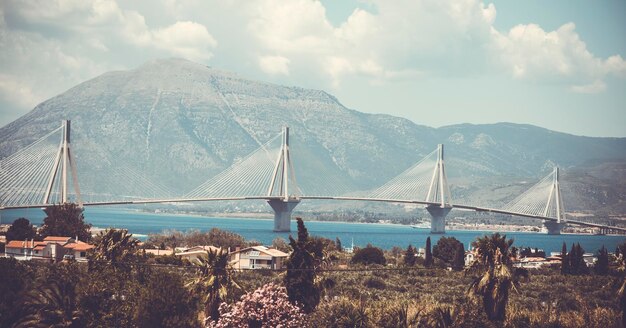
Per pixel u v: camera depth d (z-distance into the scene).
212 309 93.31
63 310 87.50
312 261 99.44
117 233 122.31
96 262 112.62
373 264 182.62
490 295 94.69
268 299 92.00
